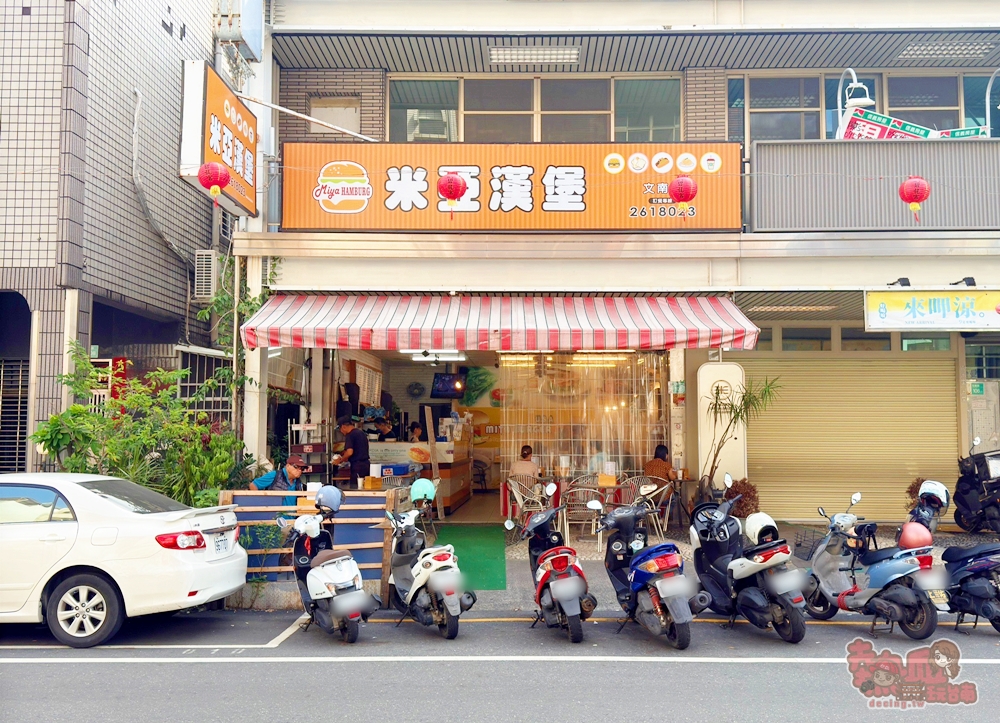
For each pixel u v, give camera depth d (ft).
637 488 38.34
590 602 23.50
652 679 19.30
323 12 39.22
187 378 41.57
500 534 40.65
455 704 17.46
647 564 22.30
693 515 25.38
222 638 23.50
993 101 43.42
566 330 32.30
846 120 38.70
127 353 40.11
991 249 34.94
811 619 25.88
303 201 36.11
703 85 42.57
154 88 41.37
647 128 43.42
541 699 17.79
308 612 23.93
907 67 42.91
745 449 39.40
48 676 19.53
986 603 22.95
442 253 35.83
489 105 43.70
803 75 43.16
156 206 41.32
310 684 18.90
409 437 59.52
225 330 36.70
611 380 43.06
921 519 25.91
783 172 35.68
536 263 36.06
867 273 35.47
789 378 44.73
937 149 35.53
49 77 34.06
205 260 43.01
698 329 32.14
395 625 25.21
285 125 43.04
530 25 39.27
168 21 43.16
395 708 17.19
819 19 39.04
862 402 44.55
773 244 35.35
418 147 36.14
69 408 29.66
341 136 43.11
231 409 37.40
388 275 36.19
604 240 35.65
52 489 23.16
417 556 25.25
